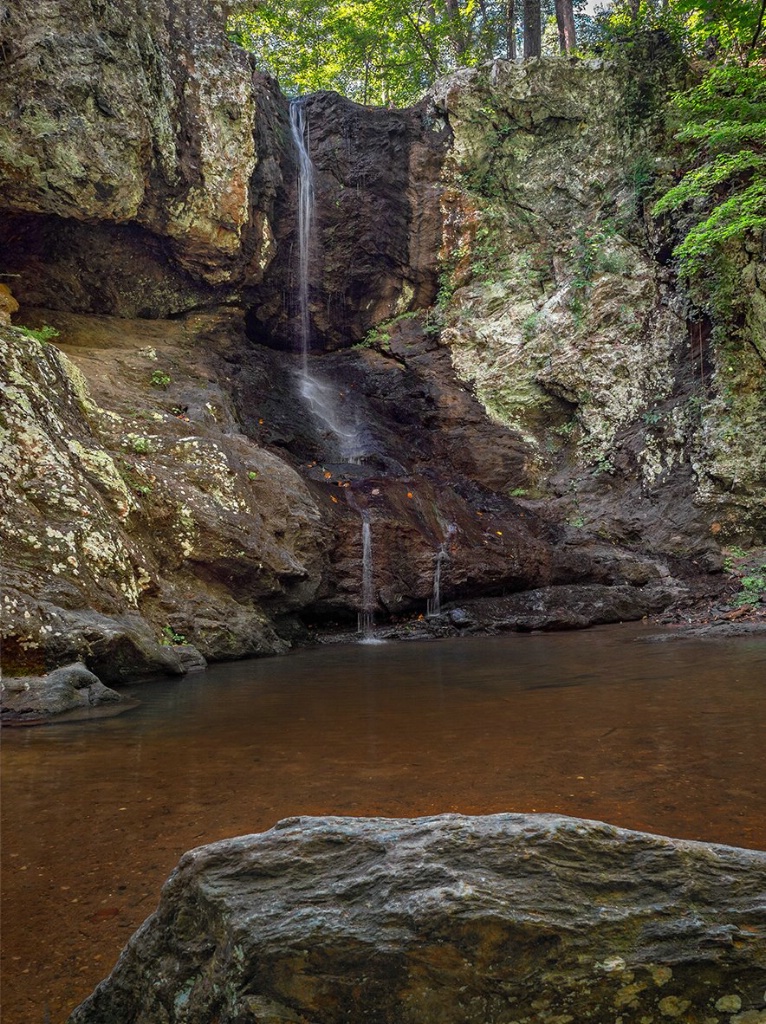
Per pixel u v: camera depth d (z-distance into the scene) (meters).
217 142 13.68
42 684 5.69
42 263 12.94
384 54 22.86
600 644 9.16
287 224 16.34
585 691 5.69
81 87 11.52
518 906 1.41
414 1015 1.33
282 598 10.36
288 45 23.27
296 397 15.42
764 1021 1.31
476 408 16.53
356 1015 1.34
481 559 12.71
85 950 1.93
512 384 16.58
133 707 5.65
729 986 1.35
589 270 16.36
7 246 12.41
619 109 16.52
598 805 2.91
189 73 13.42
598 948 1.38
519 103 16.89
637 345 15.82
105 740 4.47
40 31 11.27
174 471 9.87
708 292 15.12
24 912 2.15
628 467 15.50
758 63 15.90
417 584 12.05
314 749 4.05
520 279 16.91
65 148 11.45
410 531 12.31
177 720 5.06
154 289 14.45
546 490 16.03
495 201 17.14
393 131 17.22
